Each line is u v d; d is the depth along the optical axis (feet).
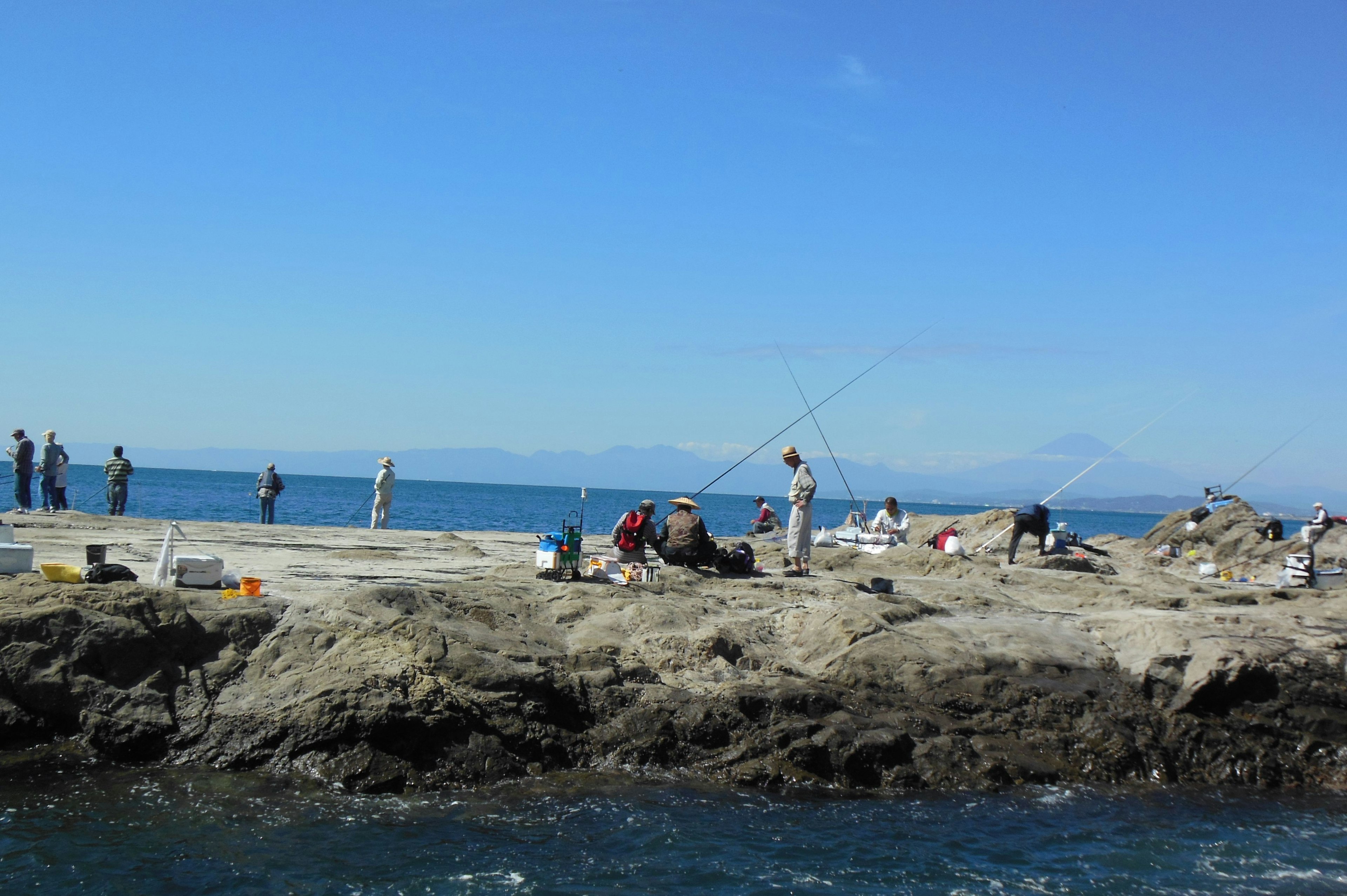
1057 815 30.40
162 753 28.43
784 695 33.32
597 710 32.17
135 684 29.12
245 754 28.32
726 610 40.55
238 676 30.25
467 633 33.45
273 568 43.91
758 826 27.58
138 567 41.37
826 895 23.57
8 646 28.30
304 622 32.09
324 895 21.88
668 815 27.68
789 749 31.50
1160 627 40.01
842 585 45.52
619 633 36.32
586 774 30.27
